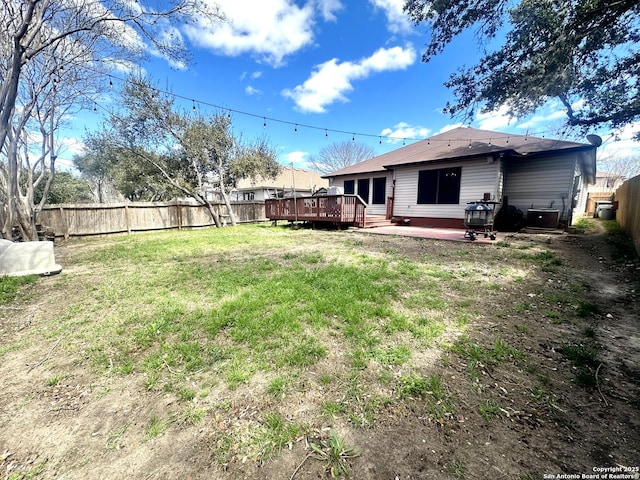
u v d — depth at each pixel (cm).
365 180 1335
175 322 287
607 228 976
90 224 1070
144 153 1235
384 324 272
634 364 207
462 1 596
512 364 209
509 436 146
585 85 631
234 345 241
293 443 145
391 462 133
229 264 538
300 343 239
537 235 821
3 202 769
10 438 153
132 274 485
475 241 704
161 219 1269
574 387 183
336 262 534
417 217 1102
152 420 163
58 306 345
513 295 351
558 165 877
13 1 560
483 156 889
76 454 143
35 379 205
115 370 213
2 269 466
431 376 196
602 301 329
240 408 170
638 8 472
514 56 612
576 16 478
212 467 133
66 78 789
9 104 495
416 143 1545
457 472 127
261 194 2438
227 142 1366
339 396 178
